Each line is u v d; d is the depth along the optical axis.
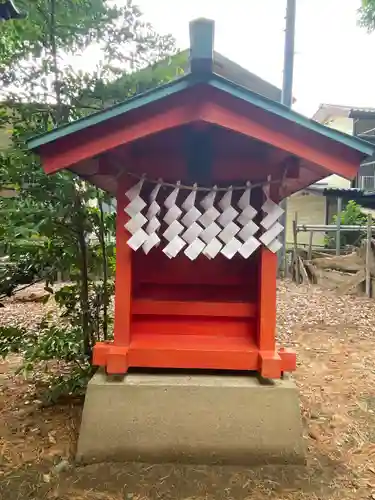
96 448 2.52
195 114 2.19
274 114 2.18
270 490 2.30
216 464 2.51
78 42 3.13
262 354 2.60
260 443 2.52
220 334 2.79
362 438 2.91
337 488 2.33
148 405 2.53
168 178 2.65
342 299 8.36
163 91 2.15
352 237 13.25
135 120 2.22
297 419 2.53
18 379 3.84
